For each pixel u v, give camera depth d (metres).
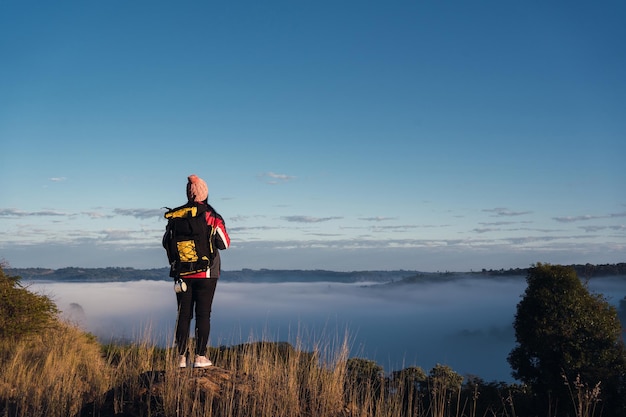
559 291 19.50
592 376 17.67
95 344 12.99
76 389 6.25
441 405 5.03
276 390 4.85
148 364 6.38
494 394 14.18
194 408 4.41
